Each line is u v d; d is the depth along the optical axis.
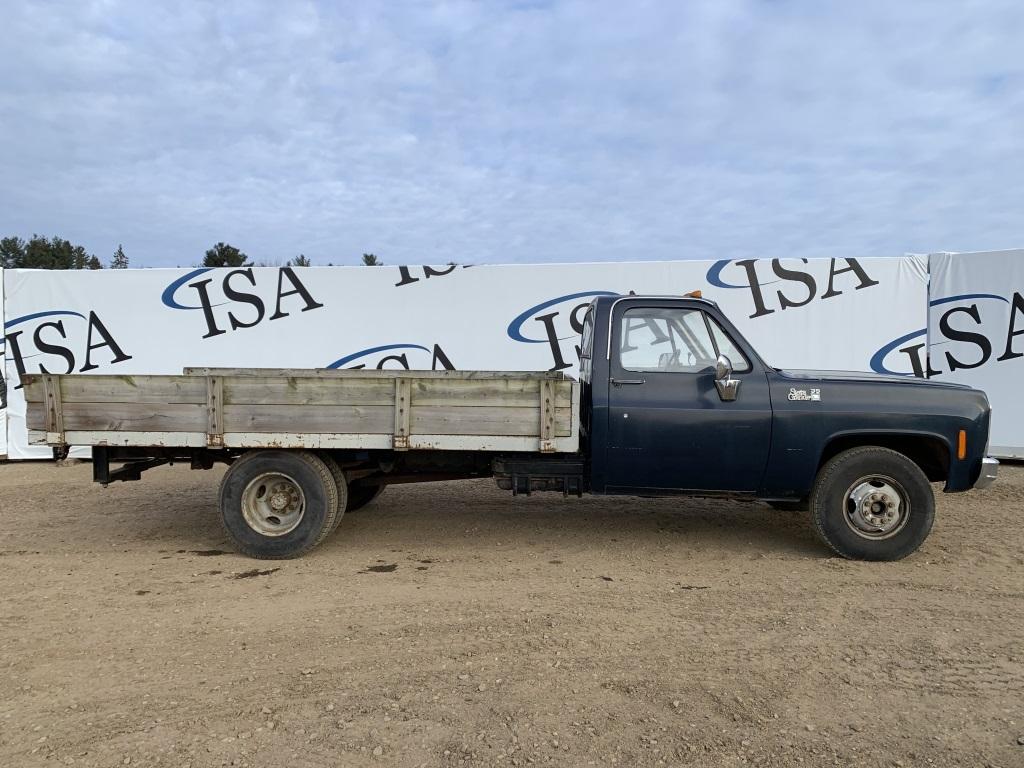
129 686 3.21
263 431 5.20
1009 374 8.88
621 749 2.69
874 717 2.93
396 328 9.79
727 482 5.17
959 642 3.68
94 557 5.34
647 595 4.42
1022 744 2.73
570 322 9.59
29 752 2.68
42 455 10.02
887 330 9.23
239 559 5.28
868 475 5.00
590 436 5.22
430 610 4.16
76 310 9.95
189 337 9.95
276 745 2.72
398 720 2.90
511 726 2.85
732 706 3.02
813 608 4.17
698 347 5.25
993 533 5.88
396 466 5.90
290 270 9.85
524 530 6.09
